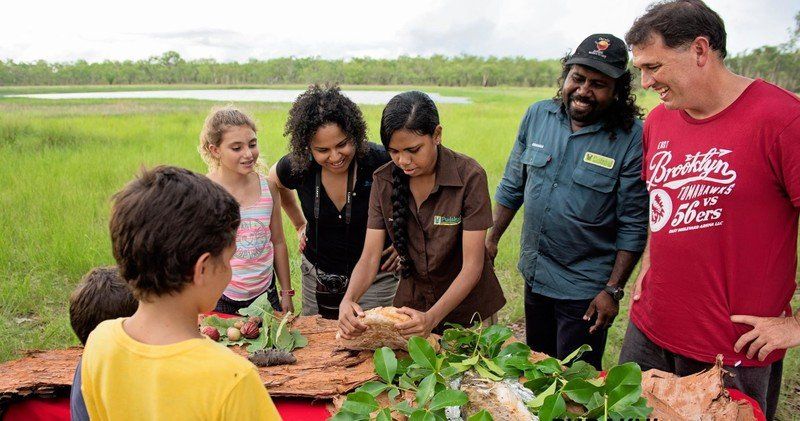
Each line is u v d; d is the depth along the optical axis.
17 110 20.12
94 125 14.94
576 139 3.01
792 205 2.17
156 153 10.85
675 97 2.25
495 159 11.12
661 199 2.46
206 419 1.35
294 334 2.54
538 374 2.13
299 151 2.97
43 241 6.13
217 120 3.15
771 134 2.09
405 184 2.60
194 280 1.38
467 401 1.88
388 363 2.13
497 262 6.04
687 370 2.46
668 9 2.16
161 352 1.36
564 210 3.05
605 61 2.70
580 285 3.11
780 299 2.26
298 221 3.90
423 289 2.90
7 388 2.14
